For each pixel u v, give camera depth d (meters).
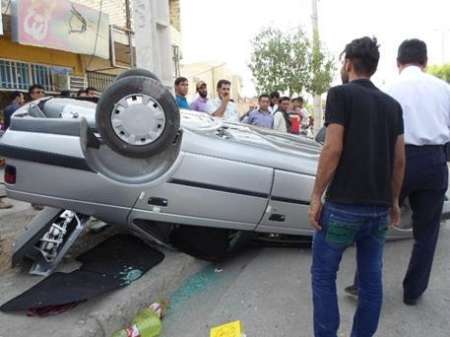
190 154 4.20
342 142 2.72
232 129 5.04
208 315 3.70
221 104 7.74
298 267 4.62
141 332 3.32
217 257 4.65
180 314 3.73
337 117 2.71
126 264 4.14
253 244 5.21
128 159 4.11
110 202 4.12
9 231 5.27
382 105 2.82
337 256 2.86
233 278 4.41
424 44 3.74
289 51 17.73
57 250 4.05
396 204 3.11
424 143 3.53
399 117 2.92
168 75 6.75
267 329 3.47
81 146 3.94
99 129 3.85
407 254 4.93
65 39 10.81
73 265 4.17
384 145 2.81
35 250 4.07
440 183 3.58
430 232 3.65
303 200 4.60
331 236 2.81
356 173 2.74
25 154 4.02
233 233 4.85
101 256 4.29
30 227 4.16
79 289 3.54
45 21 10.12
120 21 14.01
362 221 2.78
